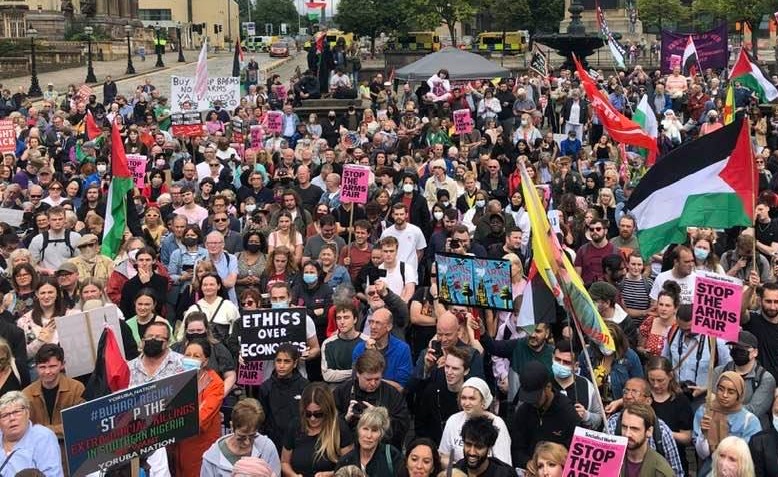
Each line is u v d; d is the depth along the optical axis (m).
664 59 43.97
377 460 9.33
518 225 17.77
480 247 16.02
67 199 19.86
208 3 126.88
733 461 8.43
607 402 11.07
